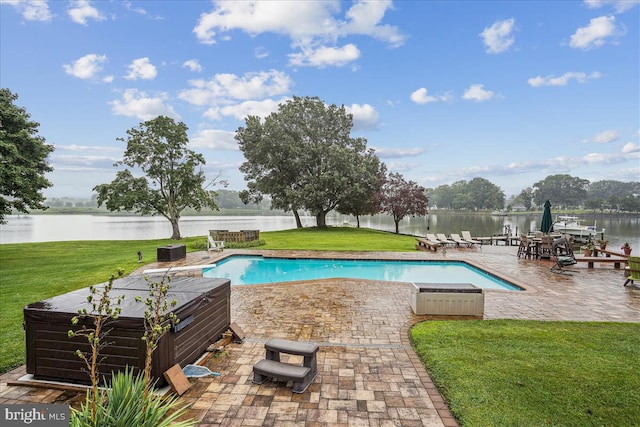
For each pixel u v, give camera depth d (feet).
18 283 29.37
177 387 11.02
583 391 11.22
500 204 350.43
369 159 104.99
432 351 14.70
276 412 10.21
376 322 19.33
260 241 61.26
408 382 12.23
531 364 13.28
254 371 11.90
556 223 97.96
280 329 18.11
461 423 9.62
